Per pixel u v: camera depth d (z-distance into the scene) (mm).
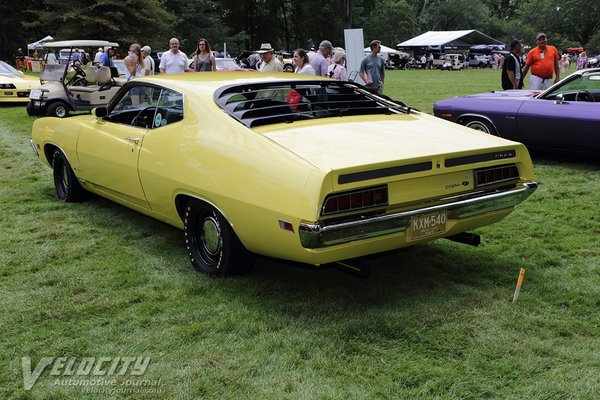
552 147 7777
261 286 4023
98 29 39906
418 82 29453
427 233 3625
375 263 4488
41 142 6230
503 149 3875
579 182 7016
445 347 3207
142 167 4512
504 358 3100
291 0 65688
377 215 3391
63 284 4113
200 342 3303
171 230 5297
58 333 3402
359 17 67750
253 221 3574
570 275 4238
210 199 3861
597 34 79812
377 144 3680
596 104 7332
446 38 65688
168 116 4453
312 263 3402
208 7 54562
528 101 7961
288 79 4633
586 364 3029
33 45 39031
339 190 3242
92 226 5441
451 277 4211
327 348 3205
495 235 5152
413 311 3641
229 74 4832
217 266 4125
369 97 4746
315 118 4148
